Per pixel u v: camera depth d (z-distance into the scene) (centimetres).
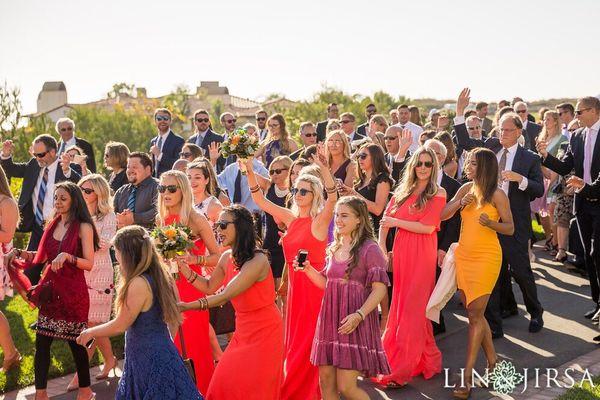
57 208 722
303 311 678
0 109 2175
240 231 604
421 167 752
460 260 727
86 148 1223
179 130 5625
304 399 671
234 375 598
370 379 755
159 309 553
